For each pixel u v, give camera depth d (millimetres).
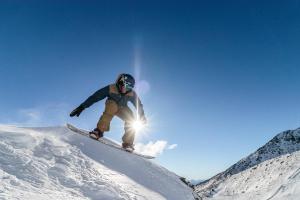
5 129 6293
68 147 6461
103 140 8477
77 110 7957
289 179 169875
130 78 8148
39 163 5371
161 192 6957
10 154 5215
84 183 5379
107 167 6594
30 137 6160
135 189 6133
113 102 8125
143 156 8430
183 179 10039
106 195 5238
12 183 4480
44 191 4637
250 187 189125
